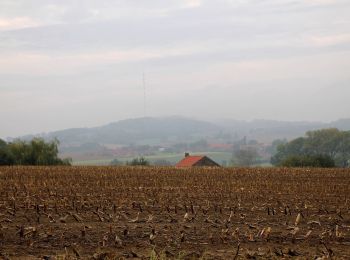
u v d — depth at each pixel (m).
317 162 87.44
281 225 23.38
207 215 26.38
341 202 32.06
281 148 155.62
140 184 45.00
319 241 19.45
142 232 20.91
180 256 15.91
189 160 100.44
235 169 69.62
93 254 16.45
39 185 42.81
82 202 30.56
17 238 19.39
